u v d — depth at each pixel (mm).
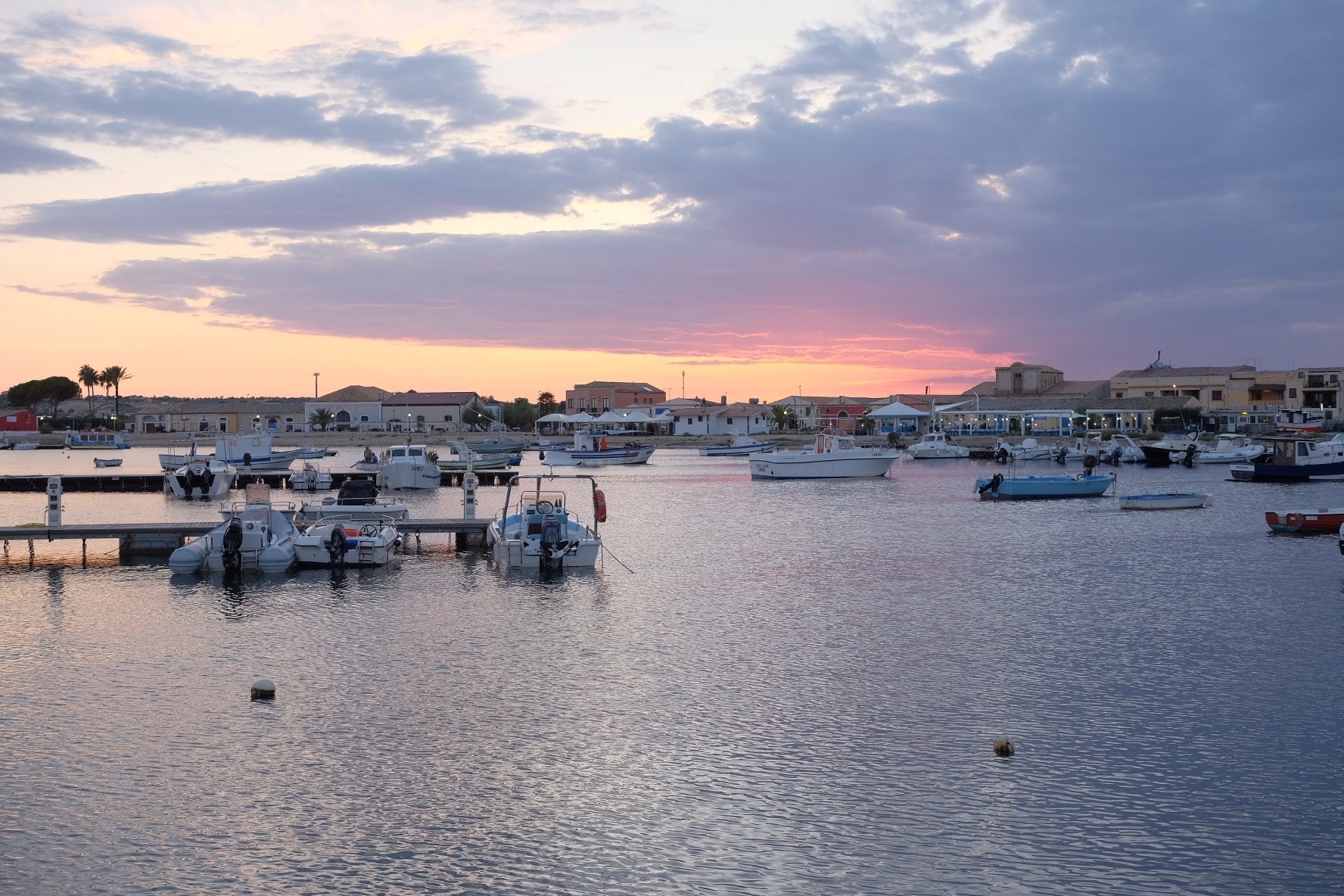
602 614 30391
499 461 103375
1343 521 47969
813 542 46719
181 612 30641
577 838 15750
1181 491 74250
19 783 17656
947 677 23625
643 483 87875
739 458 136375
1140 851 15266
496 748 19250
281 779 17828
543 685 23047
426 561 40344
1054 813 16484
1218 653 25406
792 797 17109
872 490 78688
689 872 14773
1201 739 19469
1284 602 31484
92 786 17531
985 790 17328
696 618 29781
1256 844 15461
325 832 15938
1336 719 20469
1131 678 23375
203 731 20078
